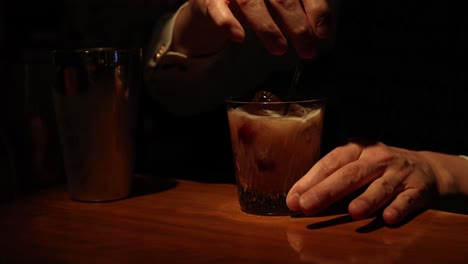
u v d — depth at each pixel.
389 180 0.66
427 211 0.66
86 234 0.62
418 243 0.58
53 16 1.39
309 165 0.67
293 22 0.68
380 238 0.59
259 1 0.67
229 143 1.11
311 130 0.66
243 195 0.67
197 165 1.11
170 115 1.15
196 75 0.99
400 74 1.06
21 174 0.78
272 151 0.64
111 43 1.23
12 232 0.63
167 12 1.11
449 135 1.04
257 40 0.99
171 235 0.61
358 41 1.07
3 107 0.76
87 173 0.71
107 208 0.70
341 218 0.65
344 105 1.08
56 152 0.79
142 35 1.17
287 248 0.57
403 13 1.05
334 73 1.08
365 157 0.68
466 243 0.57
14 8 1.34
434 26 1.03
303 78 1.07
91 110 0.70
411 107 1.06
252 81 1.06
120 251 0.57
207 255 0.56
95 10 1.26
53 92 0.71
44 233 0.62
